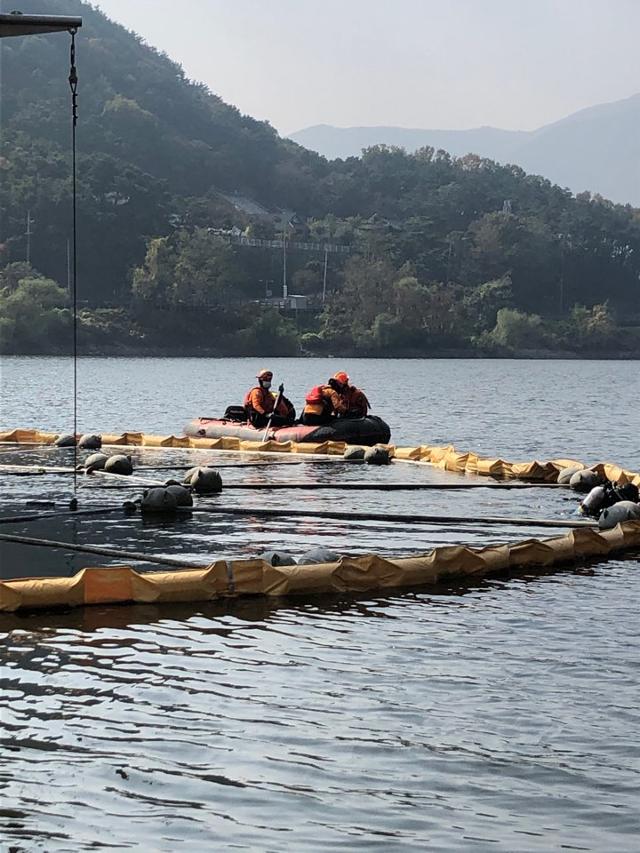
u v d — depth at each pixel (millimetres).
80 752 7520
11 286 153875
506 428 41750
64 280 172750
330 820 6672
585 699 8648
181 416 45531
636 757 7574
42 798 6855
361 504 19094
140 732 7875
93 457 23047
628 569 13781
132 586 11539
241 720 8125
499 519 17219
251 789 7031
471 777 7250
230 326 166375
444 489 21469
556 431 40281
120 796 6902
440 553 13062
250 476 22922
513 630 10648
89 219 175375
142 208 182625
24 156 187375
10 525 16156
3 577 12562
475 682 9023
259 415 28703
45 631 10383
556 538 14430
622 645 10133
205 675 9125
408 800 6926
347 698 8609
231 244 199125
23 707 8312
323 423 27781
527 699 8633
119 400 56344
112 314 159375
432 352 183250
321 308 188000
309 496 20000
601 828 6621
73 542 14828
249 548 14578
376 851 6348
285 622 10883
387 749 7656
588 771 7352
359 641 10211
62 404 52531
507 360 185375
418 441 36062
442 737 7871
